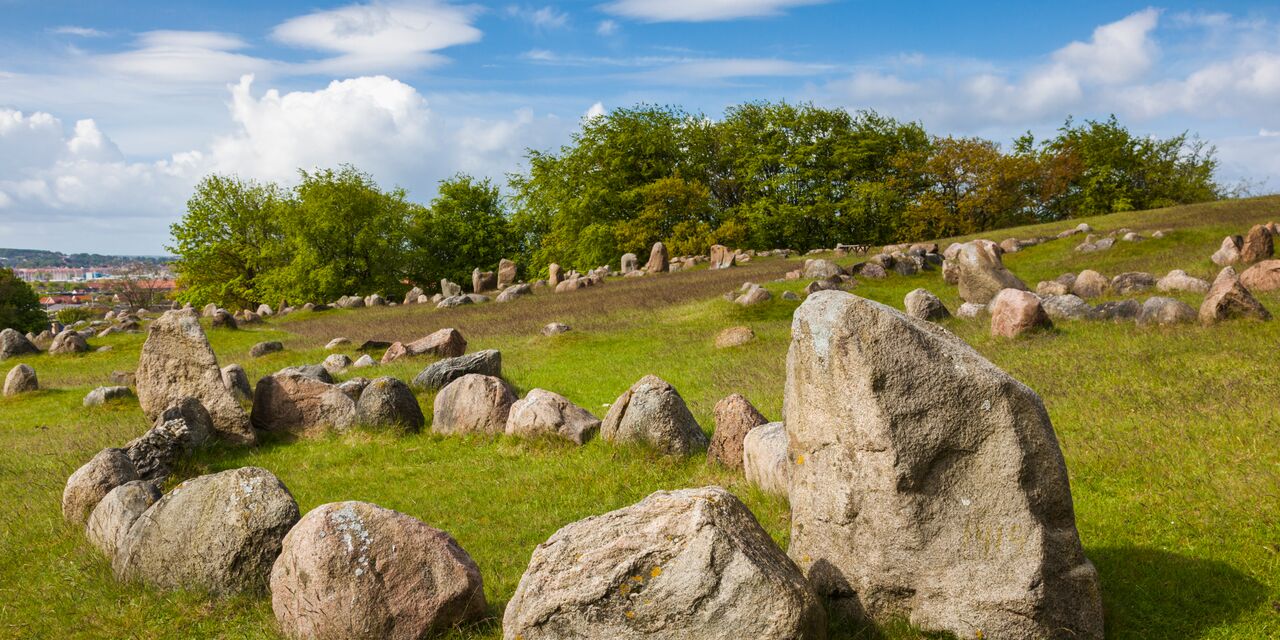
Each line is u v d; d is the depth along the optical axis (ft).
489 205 282.77
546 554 21.02
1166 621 22.49
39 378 99.91
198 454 49.42
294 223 226.99
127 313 204.74
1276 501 27.84
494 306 142.51
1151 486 30.81
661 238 230.27
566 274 186.29
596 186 234.38
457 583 24.38
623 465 41.14
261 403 55.83
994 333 64.03
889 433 21.39
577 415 48.06
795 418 24.09
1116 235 125.08
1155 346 51.44
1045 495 20.81
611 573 19.88
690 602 19.31
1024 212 236.84
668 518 20.83
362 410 54.39
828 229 241.55
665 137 243.81
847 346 22.07
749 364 65.67
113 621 27.50
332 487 42.86
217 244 240.94
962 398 21.16
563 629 19.83
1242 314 55.31
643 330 91.81
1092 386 45.19
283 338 122.31
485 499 38.73
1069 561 20.76
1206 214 150.71
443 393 53.88
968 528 21.07
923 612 21.40
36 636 27.35
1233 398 39.14
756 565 19.53
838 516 22.58
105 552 32.91
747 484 36.45
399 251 242.17
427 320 130.82
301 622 23.82
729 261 170.19
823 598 22.81
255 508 28.53
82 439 57.52
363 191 230.68
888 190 228.22
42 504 42.09
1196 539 26.66
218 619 27.02
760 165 243.19
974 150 219.41
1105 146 231.30
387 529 24.43
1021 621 20.26
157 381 54.65
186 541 28.68
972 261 86.17
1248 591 23.39
